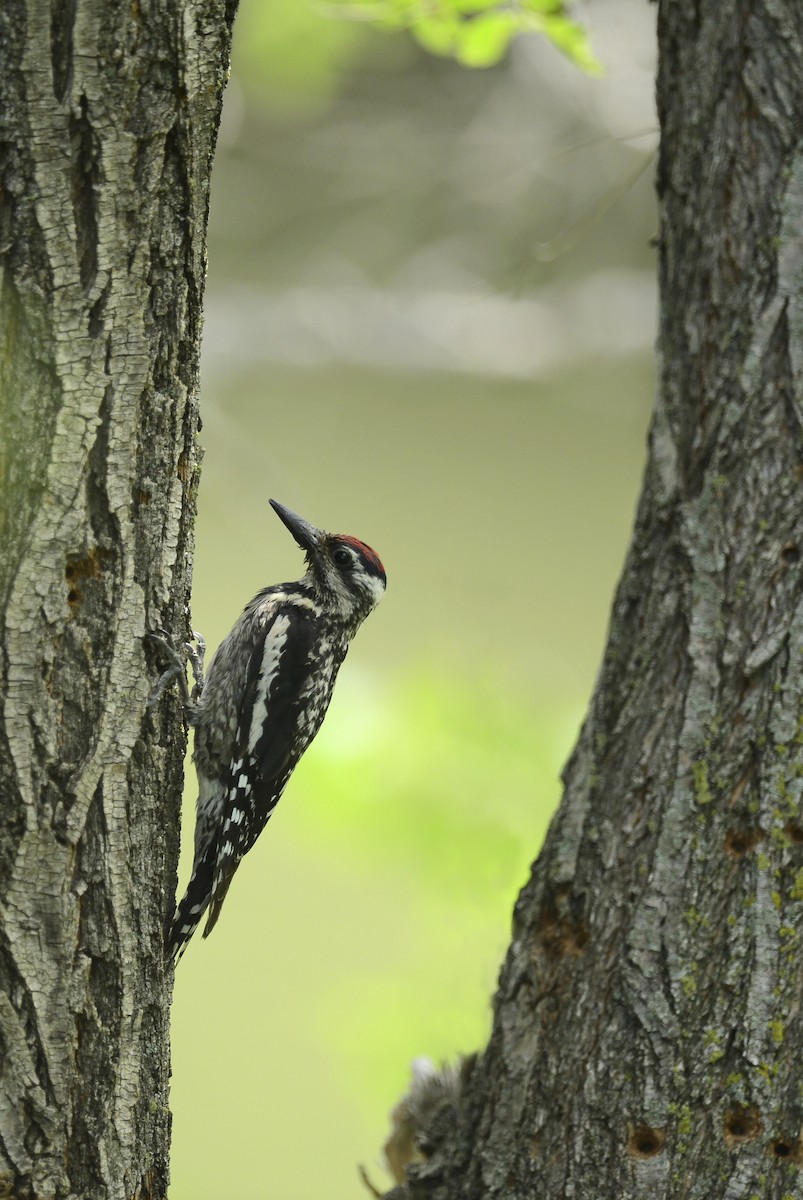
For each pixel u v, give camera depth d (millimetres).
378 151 22453
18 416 6676
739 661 8000
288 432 25172
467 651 15320
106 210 6664
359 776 13805
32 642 6711
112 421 6824
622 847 8148
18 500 6719
